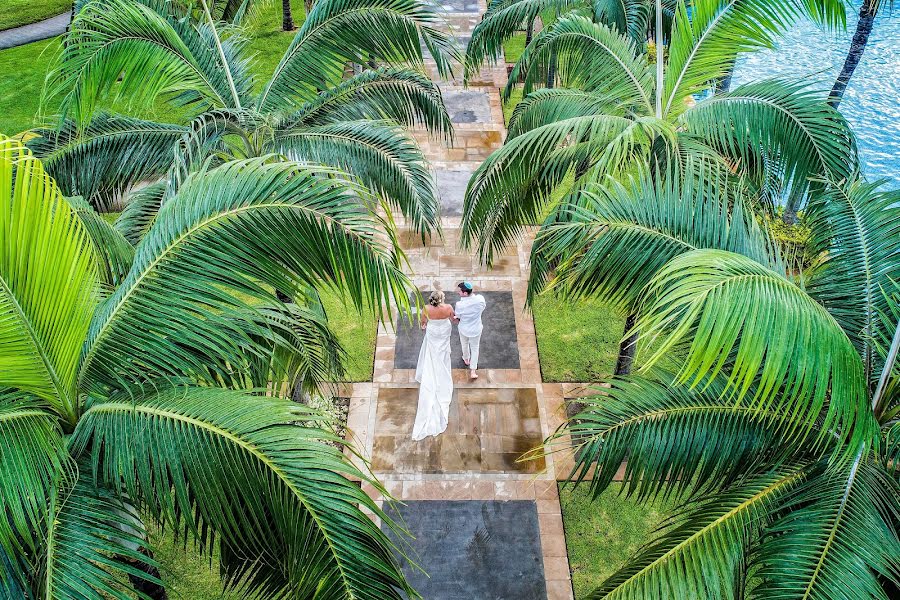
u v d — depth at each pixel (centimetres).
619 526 833
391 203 802
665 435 513
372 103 849
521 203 765
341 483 397
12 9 2306
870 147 1739
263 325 555
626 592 447
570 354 1073
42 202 370
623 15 937
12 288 380
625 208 534
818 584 433
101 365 443
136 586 535
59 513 393
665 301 381
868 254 577
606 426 518
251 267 448
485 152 1608
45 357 411
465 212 774
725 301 375
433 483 882
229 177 461
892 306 518
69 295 405
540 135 680
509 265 1248
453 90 1862
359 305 470
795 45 2117
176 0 833
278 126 796
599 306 1159
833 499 477
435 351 946
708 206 536
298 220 447
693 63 747
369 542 394
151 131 746
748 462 521
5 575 370
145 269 445
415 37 800
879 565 442
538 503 859
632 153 624
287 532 390
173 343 444
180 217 452
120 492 408
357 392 1009
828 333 403
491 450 923
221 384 488
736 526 471
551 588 773
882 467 509
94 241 616
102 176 729
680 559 456
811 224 629
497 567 792
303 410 428
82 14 650
